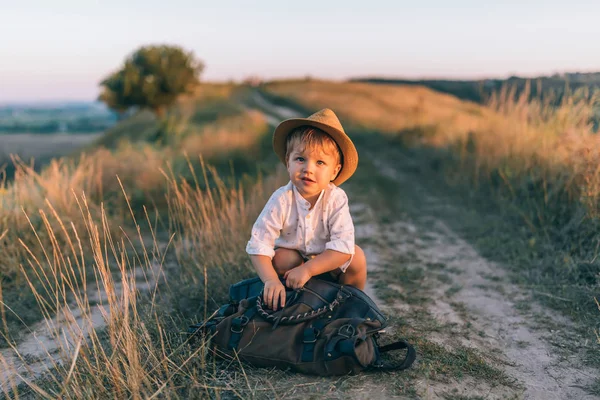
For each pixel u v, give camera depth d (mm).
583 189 4988
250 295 2764
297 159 2602
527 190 6078
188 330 2750
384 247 5609
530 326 3416
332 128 2547
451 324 3350
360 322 2443
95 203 6051
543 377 2703
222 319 2578
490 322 3486
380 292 3973
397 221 7055
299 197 2688
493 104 9453
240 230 4855
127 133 36062
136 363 2252
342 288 2650
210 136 12836
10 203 4895
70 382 2213
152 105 41781
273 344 2439
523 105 8133
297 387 2293
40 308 3480
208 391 2256
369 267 4770
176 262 4527
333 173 2746
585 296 3803
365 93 50750
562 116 6645
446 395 2320
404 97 47844
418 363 2633
